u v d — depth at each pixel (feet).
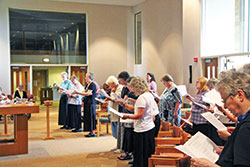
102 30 42.75
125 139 15.21
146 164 12.06
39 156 17.35
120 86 17.69
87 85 23.21
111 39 43.19
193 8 28.04
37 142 20.92
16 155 17.65
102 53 42.88
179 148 6.47
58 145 19.99
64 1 40.73
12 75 39.47
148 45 38.73
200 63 27.25
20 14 39.63
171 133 12.33
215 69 25.91
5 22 38.32
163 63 34.86
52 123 29.58
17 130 17.79
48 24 41.06
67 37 42.04
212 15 26.09
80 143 20.49
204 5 26.99
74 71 42.29
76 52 42.55
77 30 42.52
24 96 31.83
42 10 40.16
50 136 22.48
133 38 44.11
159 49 35.78
